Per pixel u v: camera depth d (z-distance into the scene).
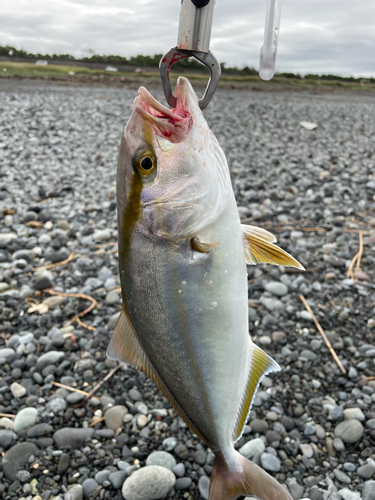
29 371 0.69
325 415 0.60
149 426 0.59
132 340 0.34
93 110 2.78
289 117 3.02
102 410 0.62
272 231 1.16
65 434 0.56
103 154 1.92
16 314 0.82
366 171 1.66
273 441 0.56
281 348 0.73
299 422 0.59
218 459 0.36
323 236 1.12
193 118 0.30
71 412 0.61
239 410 0.36
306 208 1.31
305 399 0.63
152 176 0.30
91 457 0.54
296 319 0.80
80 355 0.72
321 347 0.73
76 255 1.04
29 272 0.96
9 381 0.67
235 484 0.36
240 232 0.34
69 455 0.54
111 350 0.34
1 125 2.18
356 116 3.14
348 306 0.83
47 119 2.39
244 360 0.35
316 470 0.53
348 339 0.74
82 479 0.52
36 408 0.62
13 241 1.09
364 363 0.68
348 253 1.02
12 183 1.47
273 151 2.06
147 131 0.30
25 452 0.54
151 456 0.54
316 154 1.96
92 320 0.81
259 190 1.50
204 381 0.33
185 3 0.27
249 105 3.56
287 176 1.60
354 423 0.57
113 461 0.54
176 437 0.57
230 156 1.97
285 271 0.94
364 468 0.52
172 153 0.30
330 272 0.94
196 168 0.30
